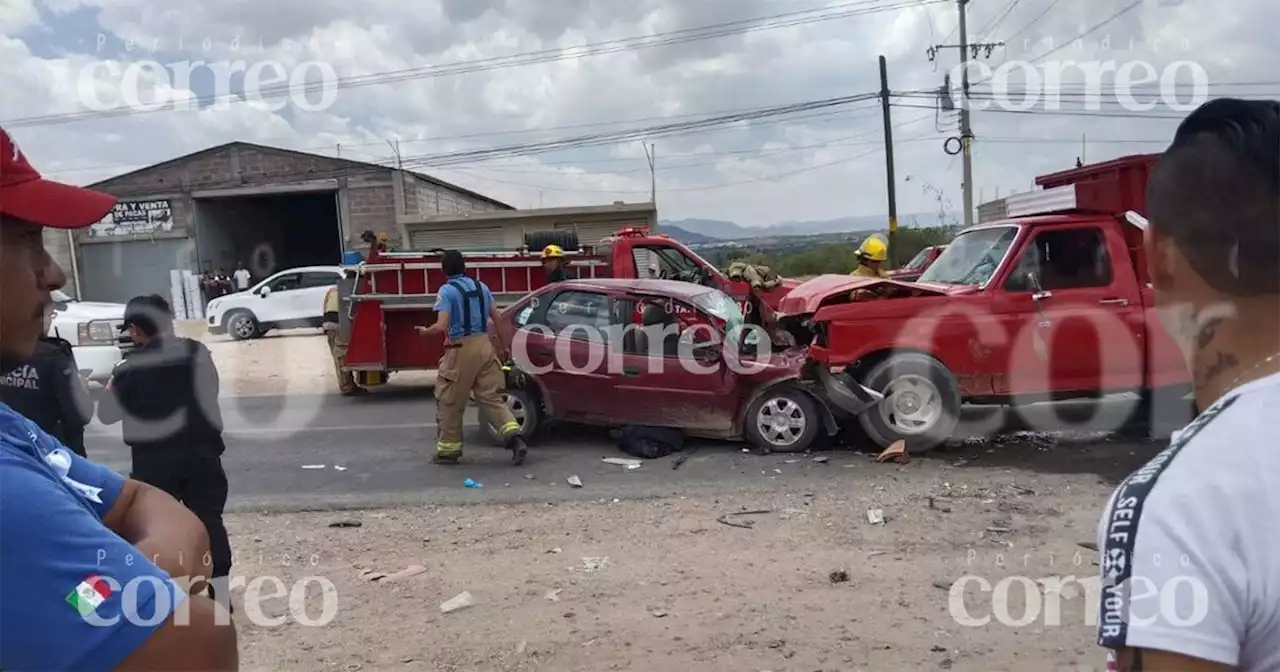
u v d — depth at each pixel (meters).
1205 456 1.03
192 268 28.14
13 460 1.14
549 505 6.21
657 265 11.96
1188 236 1.11
